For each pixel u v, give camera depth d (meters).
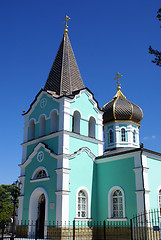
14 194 20.95
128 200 20.86
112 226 21.50
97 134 26.48
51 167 22.95
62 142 22.70
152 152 21.88
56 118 25.05
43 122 26.52
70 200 21.47
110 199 22.47
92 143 25.48
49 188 22.45
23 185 25.52
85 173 23.42
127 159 21.94
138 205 19.98
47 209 21.95
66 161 22.22
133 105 32.53
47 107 25.72
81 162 23.41
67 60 28.92
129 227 20.20
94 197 23.50
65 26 31.84
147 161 21.39
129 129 31.62
